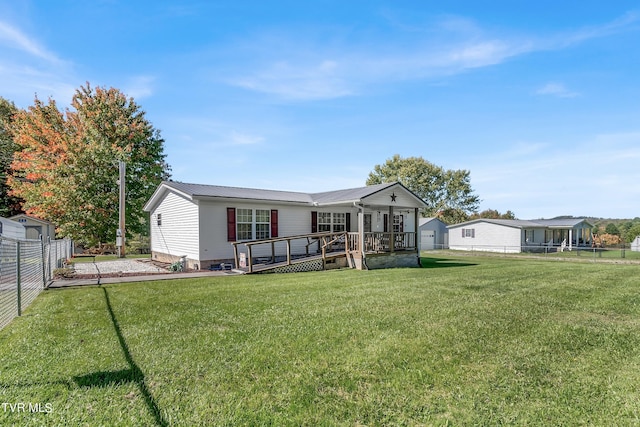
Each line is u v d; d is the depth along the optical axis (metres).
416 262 15.55
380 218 17.64
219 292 7.74
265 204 14.27
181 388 3.14
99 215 20.53
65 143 20.52
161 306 6.32
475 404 2.93
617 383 3.34
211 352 3.99
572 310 6.23
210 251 12.92
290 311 5.93
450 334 4.70
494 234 30.72
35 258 7.27
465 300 6.93
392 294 7.54
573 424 2.66
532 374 3.52
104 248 22.77
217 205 13.12
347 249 14.09
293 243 15.01
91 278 10.06
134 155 24.75
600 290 8.41
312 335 4.60
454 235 34.12
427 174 44.62
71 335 4.61
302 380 3.31
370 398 3.00
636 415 2.78
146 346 4.18
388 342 4.35
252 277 10.49
